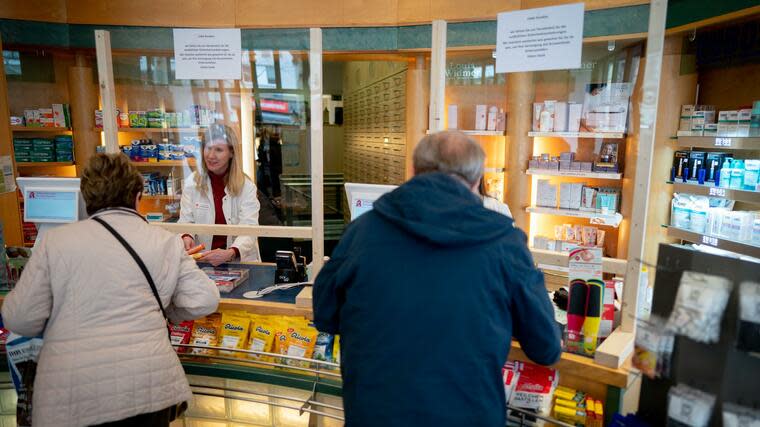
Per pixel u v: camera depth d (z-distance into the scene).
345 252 1.29
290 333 1.99
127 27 4.90
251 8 4.96
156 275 1.56
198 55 2.22
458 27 4.69
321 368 1.93
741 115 3.51
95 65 5.23
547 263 1.82
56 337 1.45
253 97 4.45
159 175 4.25
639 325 1.26
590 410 1.53
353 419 1.14
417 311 1.11
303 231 2.20
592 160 4.59
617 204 4.44
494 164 4.99
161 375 1.51
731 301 1.11
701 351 1.16
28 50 5.01
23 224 4.70
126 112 4.70
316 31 2.04
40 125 5.14
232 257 2.59
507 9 4.51
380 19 4.88
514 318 1.21
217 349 2.01
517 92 4.63
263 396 2.04
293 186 3.38
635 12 4.01
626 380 1.50
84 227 1.53
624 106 4.26
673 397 1.21
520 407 1.58
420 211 1.15
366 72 7.49
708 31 3.89
